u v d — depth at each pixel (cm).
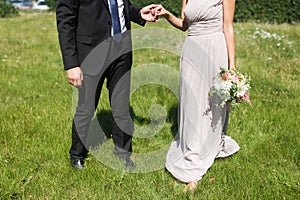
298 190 348
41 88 624
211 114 383
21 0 3506
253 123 484
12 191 339
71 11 335
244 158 402
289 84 638
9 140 436
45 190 344
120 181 359
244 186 347
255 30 1217
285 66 750
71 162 386
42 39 1102
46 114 497
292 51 888
